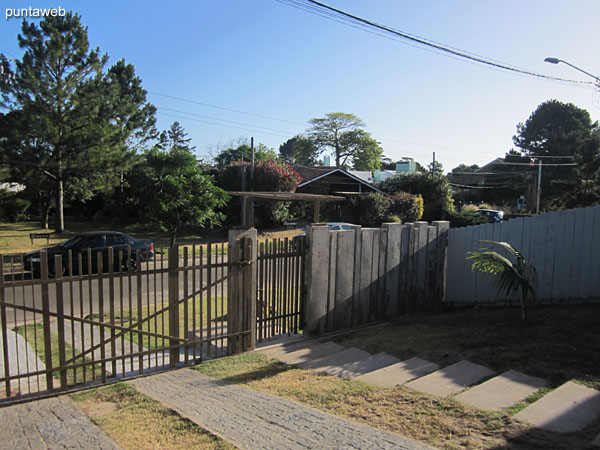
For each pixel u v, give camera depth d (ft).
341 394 14.12
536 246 26.21
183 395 14.75
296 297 22.81
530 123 167.12
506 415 11.32
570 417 11.05
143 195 65.67
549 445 9.54
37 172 77.82
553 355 16.15
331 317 23.61
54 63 72.79
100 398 14.66
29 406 13.99
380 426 11.44
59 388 15.44
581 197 91.04
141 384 16.05
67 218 117.70
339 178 110.93
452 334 20.92
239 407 13.41
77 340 22.47
